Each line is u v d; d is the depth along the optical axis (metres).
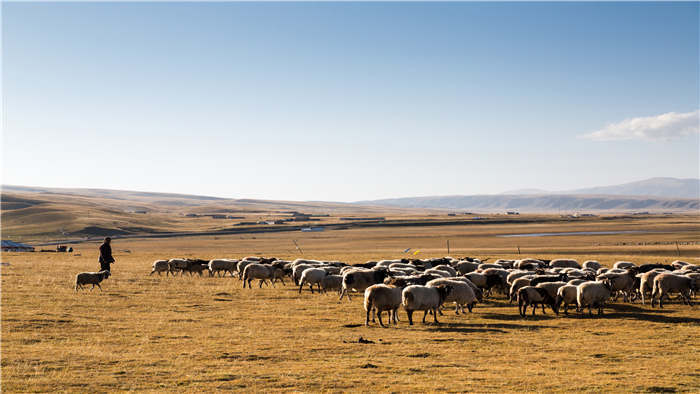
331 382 14.60
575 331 22.34
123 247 158.12
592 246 110.31
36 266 46.22
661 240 133.12
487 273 34.16
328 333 21.56
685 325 23.47
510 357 17.89
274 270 37.88
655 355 18.27
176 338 20.19
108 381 14.31
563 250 98.25
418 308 23.59
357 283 30.22
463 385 14.46
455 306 29.61
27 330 20.62
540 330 22.56
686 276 28.77
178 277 41.06
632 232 178.25
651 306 28.97
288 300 30.34
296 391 13.73
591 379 15.19
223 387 14.02
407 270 36.16
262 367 16.23
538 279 30.81
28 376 14.64
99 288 32.66
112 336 20.22
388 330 22.39
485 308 28.81
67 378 14.49
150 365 16.20
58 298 28.33
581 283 27.12
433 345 19.52
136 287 34.06
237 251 117.88
